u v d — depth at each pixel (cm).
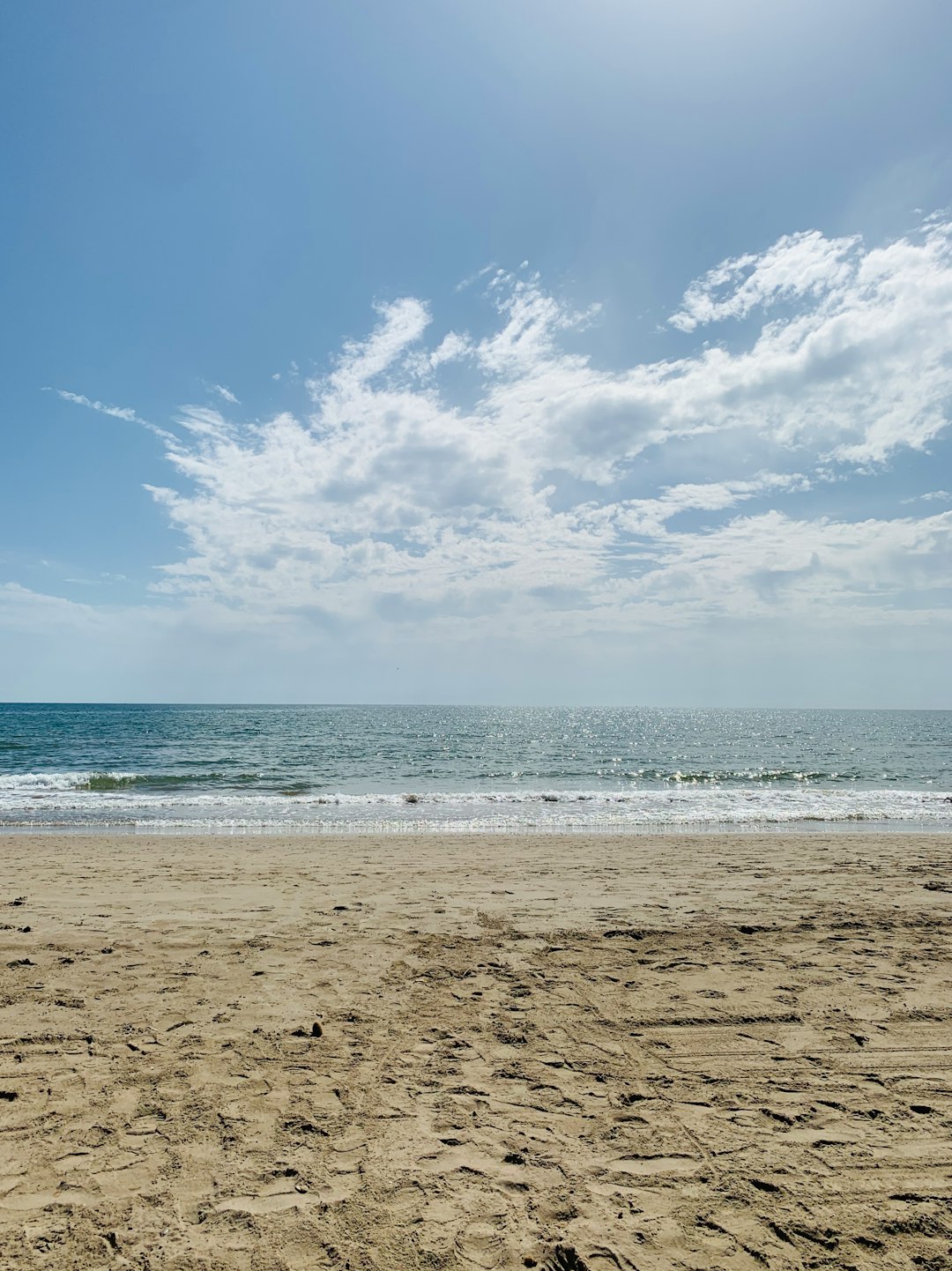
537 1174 302
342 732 5788
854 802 1928
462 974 547
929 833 1388
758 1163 310
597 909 751
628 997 502
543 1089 374
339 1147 319
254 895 805
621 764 3222
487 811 1688
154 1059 399
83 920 688
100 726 6125
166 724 6838
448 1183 295
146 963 562
